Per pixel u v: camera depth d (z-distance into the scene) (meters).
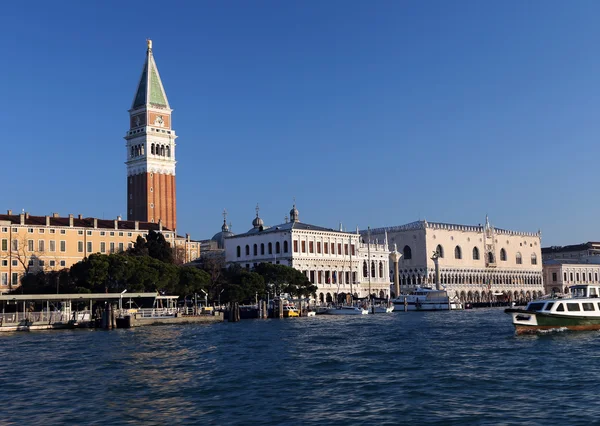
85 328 128.75
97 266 145.12
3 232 178.38
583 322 97.19
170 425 45.56
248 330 118.69
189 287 158.00
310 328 122.44
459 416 46.47
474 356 74.62
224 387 57.91
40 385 59.97
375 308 192.88
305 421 45.84
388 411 48.28
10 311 156.00
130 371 67.19
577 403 49.34
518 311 96.06
